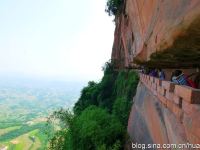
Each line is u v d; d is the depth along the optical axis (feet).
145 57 39.96
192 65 31.27
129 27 106.93
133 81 97.55
